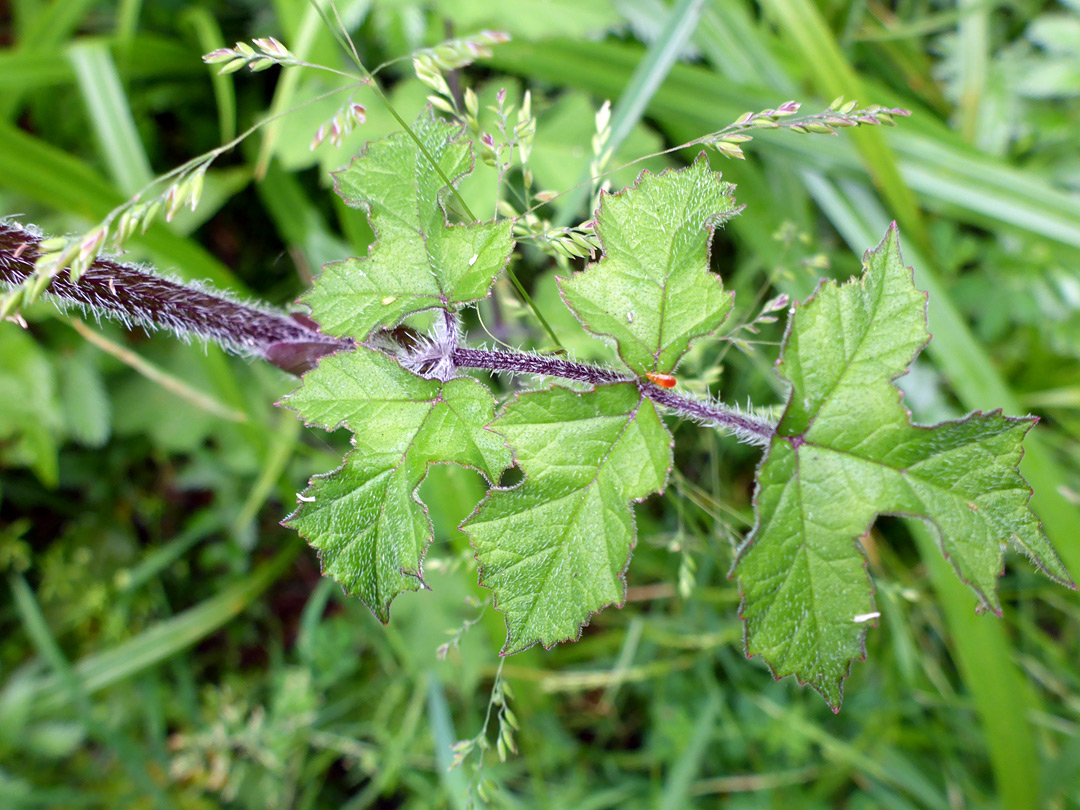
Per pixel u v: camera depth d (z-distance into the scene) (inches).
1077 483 15.0
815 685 6.5
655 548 15.6
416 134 6.9
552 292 13.3
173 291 7.4
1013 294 14.9
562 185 12.7
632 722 16.2
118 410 16.3
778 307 8.0
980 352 13.4
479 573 6.4
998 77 15.8
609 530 6.4
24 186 12.9
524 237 7.8
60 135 16.6
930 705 14.9
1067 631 15.4
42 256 5.8
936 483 6.4
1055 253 13.7
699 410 6.7
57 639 17.6
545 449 6.4
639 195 6.7
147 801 16.6
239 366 16.5
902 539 15.8
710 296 6.6
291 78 12.8
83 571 17.4
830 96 13.6
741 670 15.1
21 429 14.7
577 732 16.5
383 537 6.3
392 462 6.4
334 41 13.7
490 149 7.2
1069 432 15.5
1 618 17.6
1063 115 15.4
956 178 14.0
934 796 13.8
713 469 13.3
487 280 6.8
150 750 17.1
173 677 17.6
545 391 6.4
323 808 16.5
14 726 15.4
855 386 6.6
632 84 11.6
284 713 14.7
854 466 6.5
